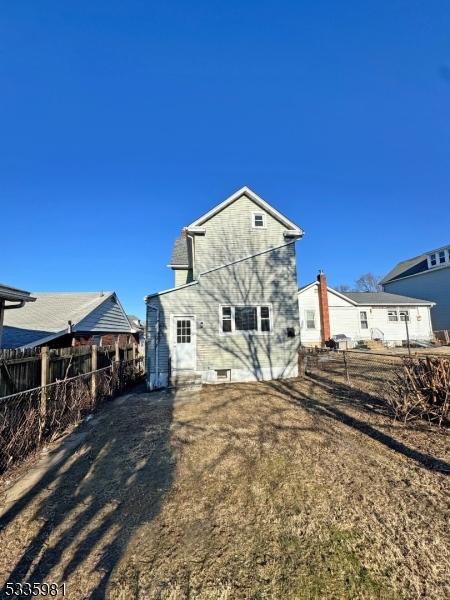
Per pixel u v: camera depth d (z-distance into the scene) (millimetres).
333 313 22734
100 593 2465
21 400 5602
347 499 3625
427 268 27609
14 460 5086
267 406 8164
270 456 4910
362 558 2723
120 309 21875
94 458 5293
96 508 3715
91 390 8820
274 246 13484
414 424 6082
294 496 3738
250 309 12883
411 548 2814
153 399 9922
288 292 13258
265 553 2834
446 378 6176
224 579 2557
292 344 12945
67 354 7934
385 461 4574
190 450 5359
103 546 3027
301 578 2533
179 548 2949
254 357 12594
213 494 3889
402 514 3311
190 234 13328
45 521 3484
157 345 12102
